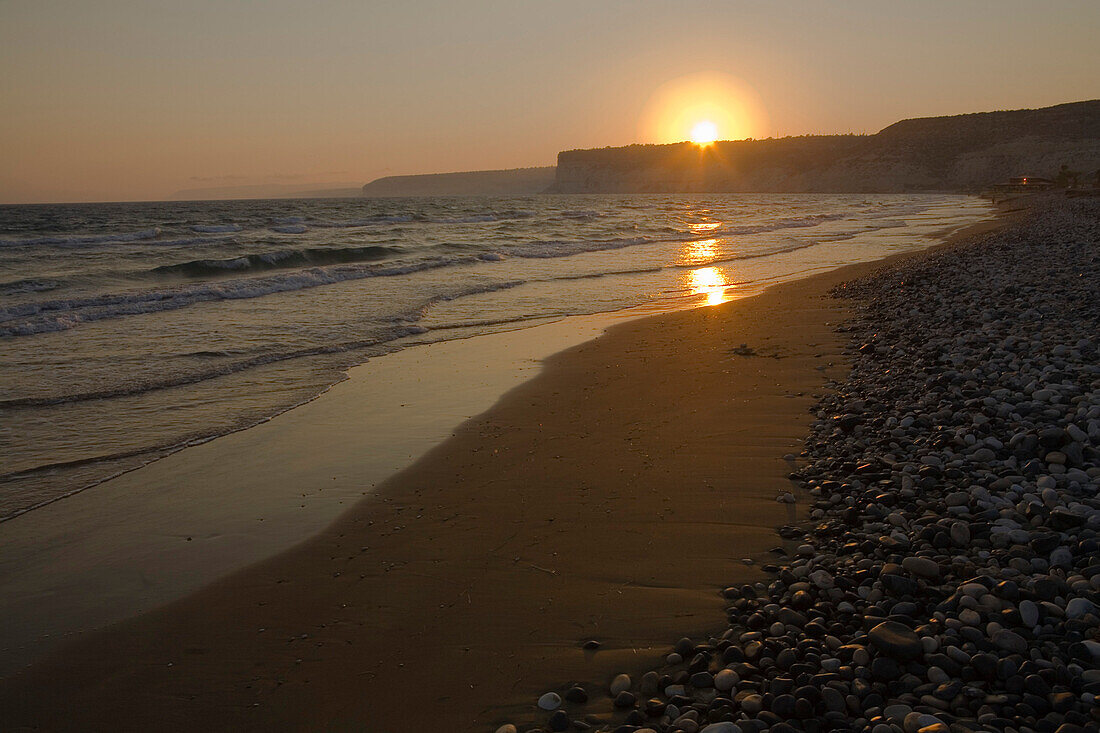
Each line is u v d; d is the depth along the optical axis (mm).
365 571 4875
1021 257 18172
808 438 6621
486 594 4434
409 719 3371
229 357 11406
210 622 4375
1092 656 3037
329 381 10141
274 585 4777
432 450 7297
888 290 15305
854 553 4277
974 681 3010
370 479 6598
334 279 20766
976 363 7934
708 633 3768
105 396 9297
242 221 56906
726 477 5918
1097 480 4668
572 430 7641
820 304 14844
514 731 3172
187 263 23891
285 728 3398
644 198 196250
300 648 4043
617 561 4680
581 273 23219
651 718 3139
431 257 27047
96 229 47562
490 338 13109
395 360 11406
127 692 3760
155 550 5379
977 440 5621
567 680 3527
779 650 3445
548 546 5000
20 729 3496
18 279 21219
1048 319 9883
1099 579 3535
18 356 11320
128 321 14391
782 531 4859
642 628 3887
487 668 3693
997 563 3885
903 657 3168
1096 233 22938
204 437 7875
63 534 5680
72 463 7137
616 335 13062
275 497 6273
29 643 4250
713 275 22750
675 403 8289
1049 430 5309
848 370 9016
